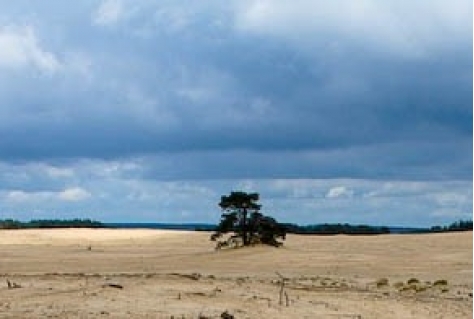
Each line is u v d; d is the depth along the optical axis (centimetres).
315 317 2119
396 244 9200
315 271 4997
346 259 6475
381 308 2355
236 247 7612
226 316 1992
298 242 9750
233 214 7712
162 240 12444
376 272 4891
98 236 13300
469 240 9412
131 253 8512
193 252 8019
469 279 4128
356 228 12488
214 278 3039
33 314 1948
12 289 2397
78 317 1925
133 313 2002
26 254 8288
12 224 14562
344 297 2547
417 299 2631
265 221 7706
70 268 5416
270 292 2534
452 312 2375
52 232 13812
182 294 2323
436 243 9188
